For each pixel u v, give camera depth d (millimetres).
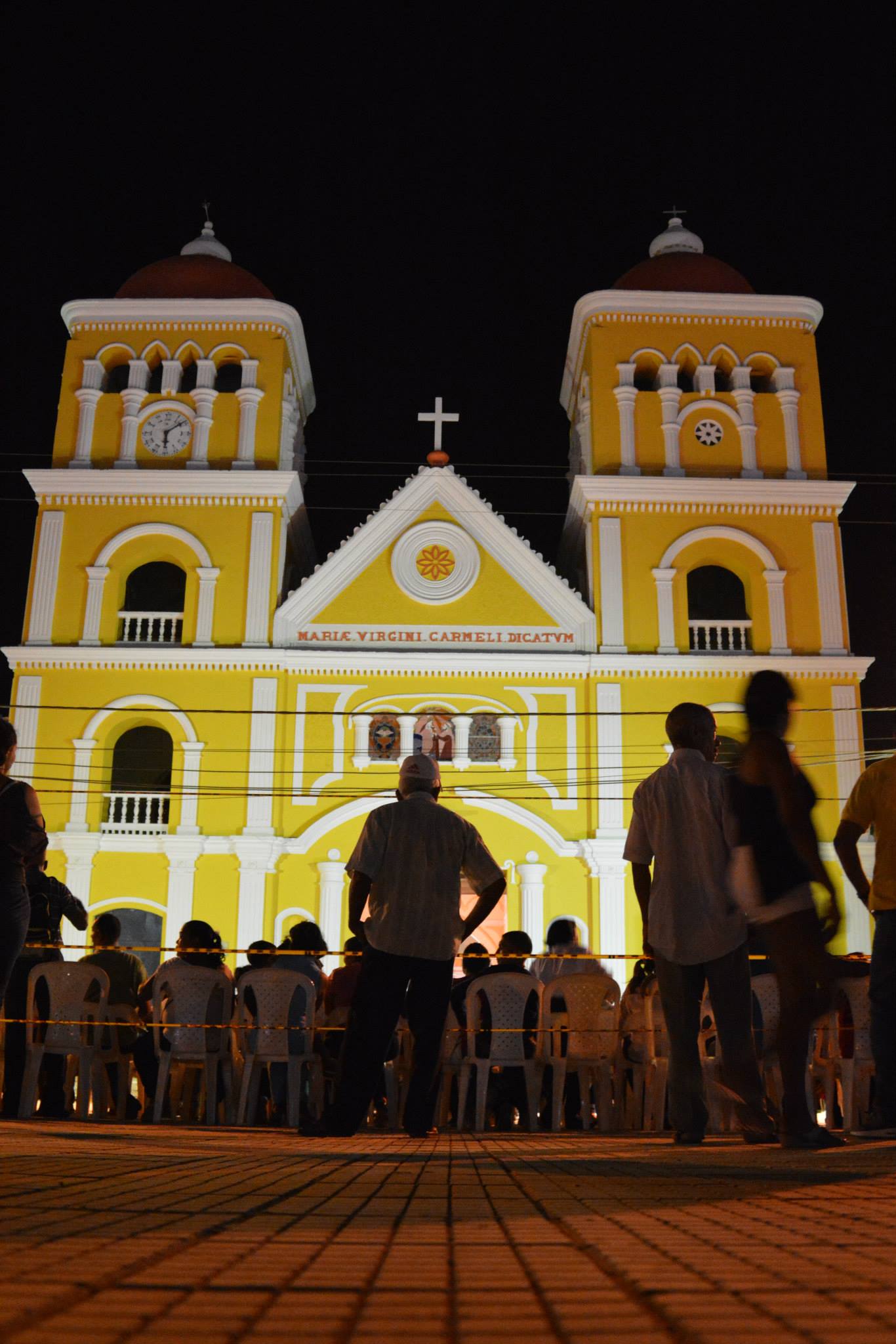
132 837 25359
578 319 29641
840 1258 1556
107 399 28484
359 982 6789
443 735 26453
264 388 28484
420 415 29094
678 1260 1534
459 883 6938
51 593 26938
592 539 27531
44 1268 1353
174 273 29734
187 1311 1155
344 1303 1232
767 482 27531
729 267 30203
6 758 7109
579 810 26047
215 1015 10969
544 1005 10789
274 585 27109
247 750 25922
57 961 10805
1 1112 10945
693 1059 6137
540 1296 1286
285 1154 4594
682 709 6625
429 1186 2947
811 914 5395
